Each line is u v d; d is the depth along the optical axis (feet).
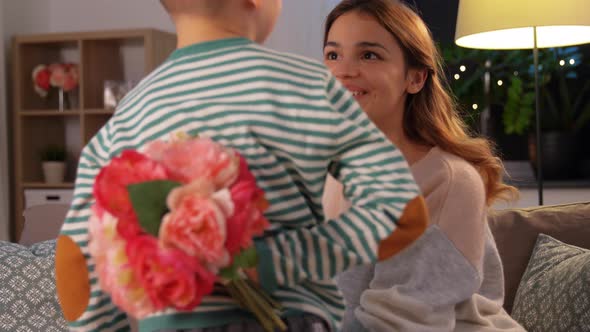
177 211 2.44
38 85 16.97
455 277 4.95
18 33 17.60
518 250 7.44
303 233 2.96
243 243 2.53
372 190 3.02
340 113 3.10
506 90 16.46
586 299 6.12
